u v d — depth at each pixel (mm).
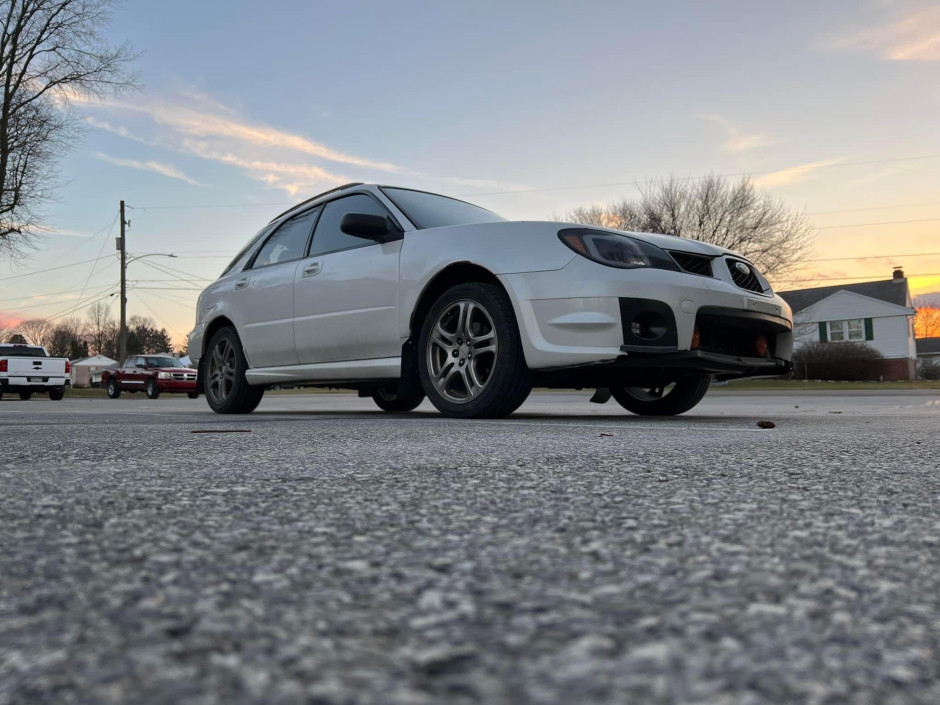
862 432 2514
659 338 3154
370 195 4188
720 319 3342
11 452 1834
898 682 413
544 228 3369
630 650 447
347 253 4109
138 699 371
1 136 17422
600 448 1902
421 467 1482
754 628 497
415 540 787
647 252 3297
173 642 456
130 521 893
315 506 1013
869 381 33625
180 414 4734
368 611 525
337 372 4117
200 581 607
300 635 470
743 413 4508
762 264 27000
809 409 5273
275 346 4508
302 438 2266
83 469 1463
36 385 18000
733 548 755
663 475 1359
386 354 3879
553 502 1053
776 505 1036
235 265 5141
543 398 10938
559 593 579
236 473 1388
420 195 4211
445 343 3623
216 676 400
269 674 403
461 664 419
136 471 1425
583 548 751
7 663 424
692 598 567
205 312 5246
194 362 5375
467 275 3607
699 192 27641
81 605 538
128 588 585
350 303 4008
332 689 381
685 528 863
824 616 531
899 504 1055
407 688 383
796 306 38688
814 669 426
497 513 961
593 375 3375
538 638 467
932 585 626
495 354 3400
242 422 3355
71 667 417
